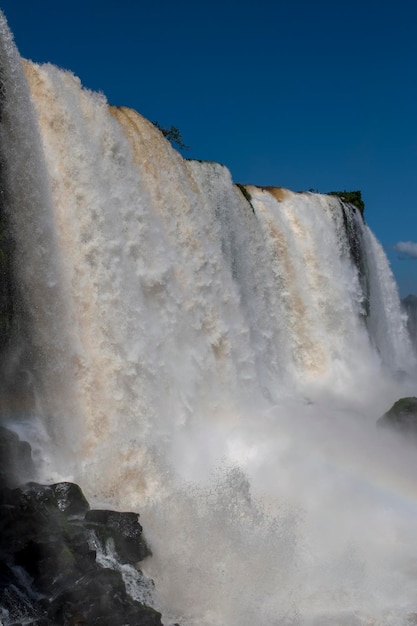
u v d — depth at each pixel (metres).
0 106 19.19
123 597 14.09
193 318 25.62
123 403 21.25
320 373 34.19
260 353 31.03
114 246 22.44
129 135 25.09
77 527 15.05
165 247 25.03
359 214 41.19
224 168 30.75
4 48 19.38
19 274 19.30
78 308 20.92
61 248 21.00
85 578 14.04
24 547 14.21
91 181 22.31
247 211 31.83
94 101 23.53
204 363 25.34
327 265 36.62
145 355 22.33
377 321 41.81
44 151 21.39
